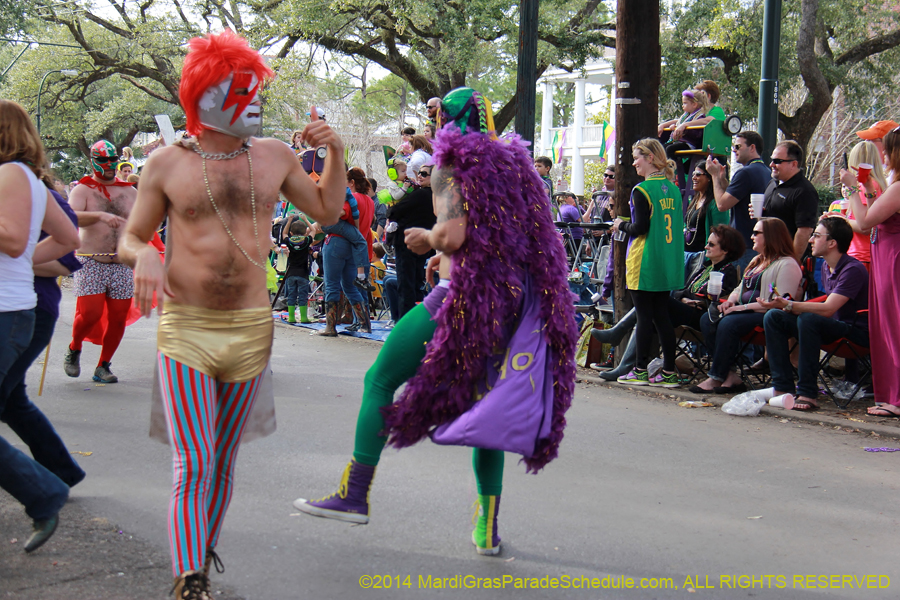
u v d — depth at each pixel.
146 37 24.25
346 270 9.30
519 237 3.03
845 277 5.77
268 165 2.80
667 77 19.66
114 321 6.40
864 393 6.36
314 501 3.17
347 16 20.17
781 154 6.55
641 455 4.79
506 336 3.05
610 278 7.82
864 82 20.84
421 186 8.16
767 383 6.68
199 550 2.50
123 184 6.43
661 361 6.75
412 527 3.59
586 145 32.91
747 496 4.11
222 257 2.70
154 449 4.68
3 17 25.36
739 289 6.48
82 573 3.00
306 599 2.88
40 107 29.45
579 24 19.86
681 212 6.43
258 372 2.83
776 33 8.60
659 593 3.02
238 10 22.09
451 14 18.66
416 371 3.14
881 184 5.88
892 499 4.09
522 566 3.22
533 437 2.96
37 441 3.77
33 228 3.22
